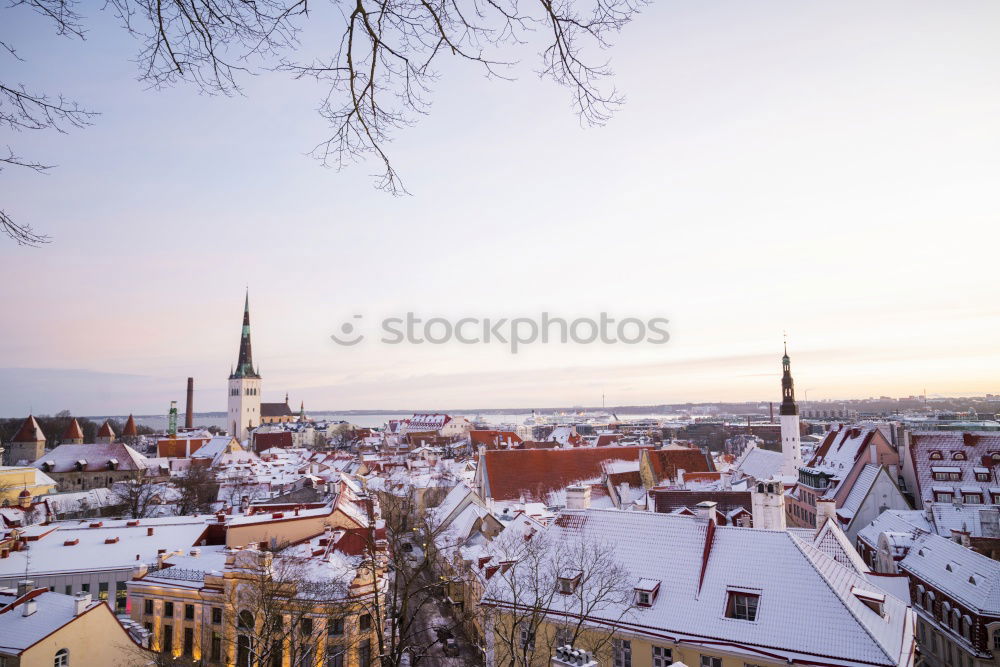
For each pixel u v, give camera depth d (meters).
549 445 196.50
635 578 46.47
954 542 61.94
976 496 90.38
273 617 43.44
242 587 47.66
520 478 108.38
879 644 36.56
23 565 63.03
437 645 59.56
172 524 73.50
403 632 41.31
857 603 41.03
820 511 61.84
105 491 118.75
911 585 62.66
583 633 43.72
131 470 149.50
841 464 108.19
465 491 100.69
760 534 46.56
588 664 31.41
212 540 69.75
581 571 43.66
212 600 50.00
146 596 52.72
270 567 48.12
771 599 41.62
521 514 79.94
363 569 49.25
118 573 64.12
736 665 39.22
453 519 92.94
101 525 73.75
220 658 48.84
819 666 36.69
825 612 39.50
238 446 187.25
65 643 41.91
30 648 39.81
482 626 53.69
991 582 51.06
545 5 10.04
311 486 120.88
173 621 51.59
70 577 62.66
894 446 102.94
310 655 45.16
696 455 112.81
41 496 110.88
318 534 67.81
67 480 145.38
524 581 48.69
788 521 115.56
